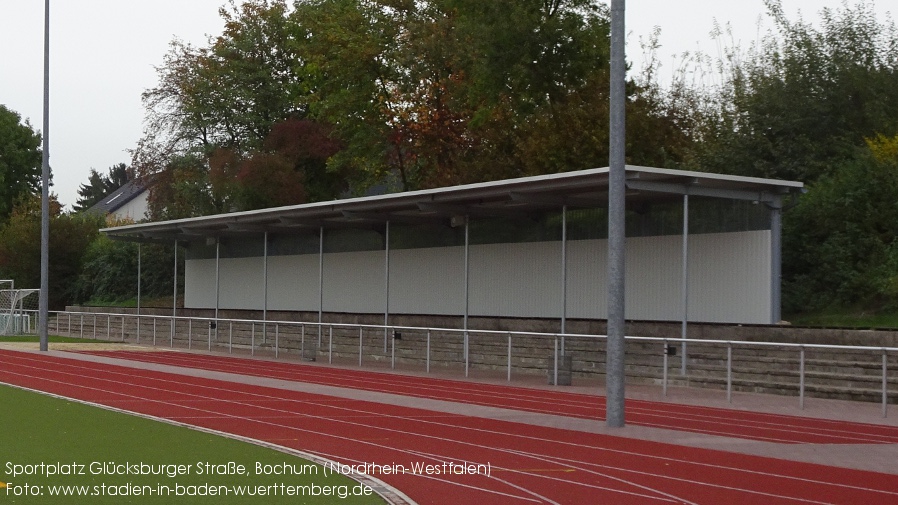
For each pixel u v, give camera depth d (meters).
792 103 32.47
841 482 10.96
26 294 46.66
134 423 15.15
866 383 19.12
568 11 36.44
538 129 34.91
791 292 26.98
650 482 10.83
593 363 24.28
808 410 17.91
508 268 29.62
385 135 47.00
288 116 57.97
